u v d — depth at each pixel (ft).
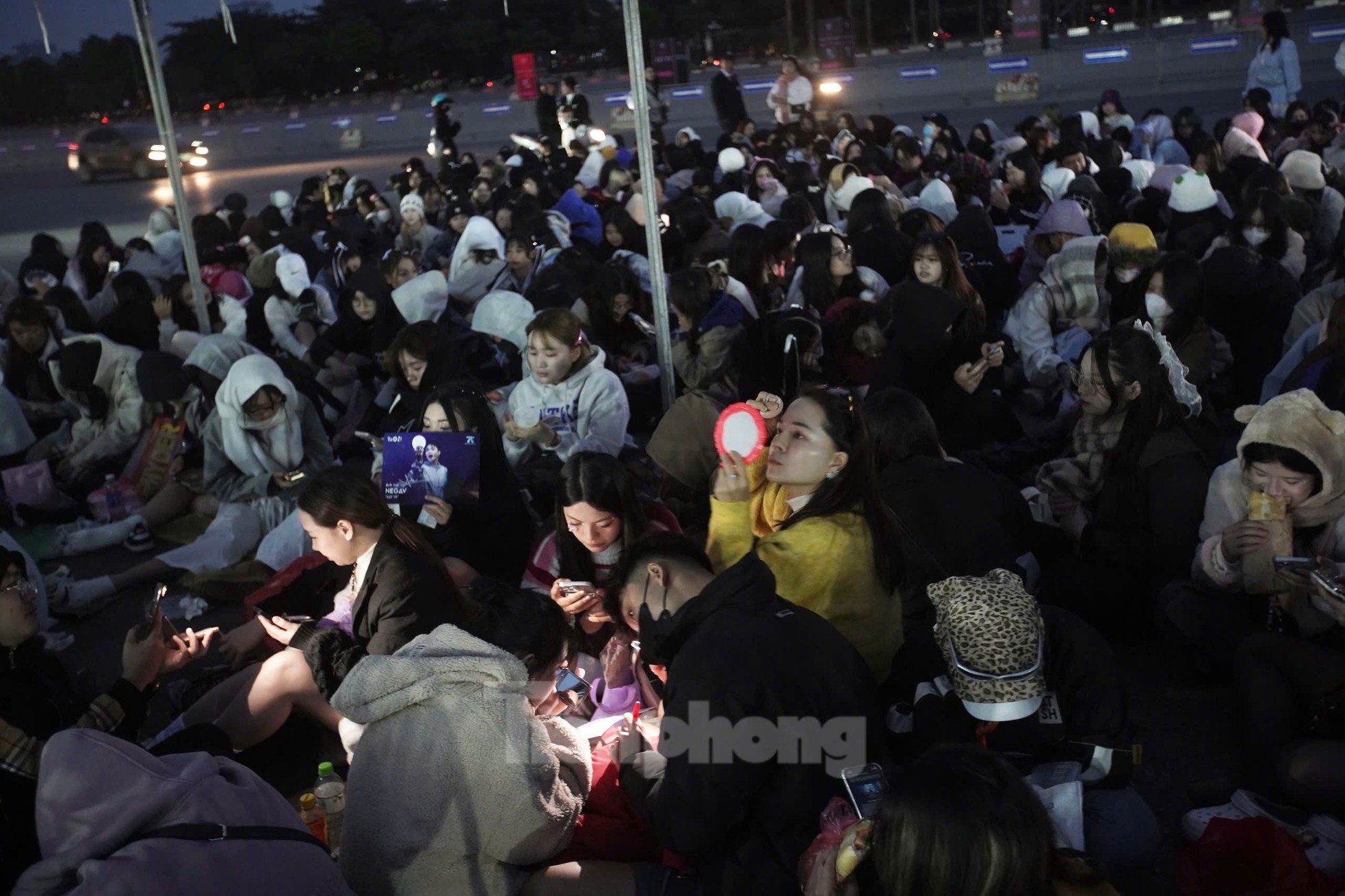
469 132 101.35
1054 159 36.78
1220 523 13.20
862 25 137.69
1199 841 10.16
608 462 13.01
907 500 12.89
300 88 150.10
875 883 7.89
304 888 7.98
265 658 15.01
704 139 84.38
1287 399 11.96
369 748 9.34
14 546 16.08
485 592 10.39
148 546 20.31
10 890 10.07
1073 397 21.12
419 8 143.64
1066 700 10.05
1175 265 17.99
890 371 18.75
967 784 6.78
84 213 75.15
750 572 9.22
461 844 9.21
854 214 26.25
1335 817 10.86
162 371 20.68
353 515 12.70
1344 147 37.86
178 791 7.84
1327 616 11.91
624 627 11.73
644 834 10.11
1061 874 7.37
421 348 18.83
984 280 24.77
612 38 137.49
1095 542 14.69
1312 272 24.89
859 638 11.19
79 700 11.64
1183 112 47.65
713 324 20.22
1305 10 90.63
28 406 24.31
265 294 28.02
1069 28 118.52
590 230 36.24
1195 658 14.10
